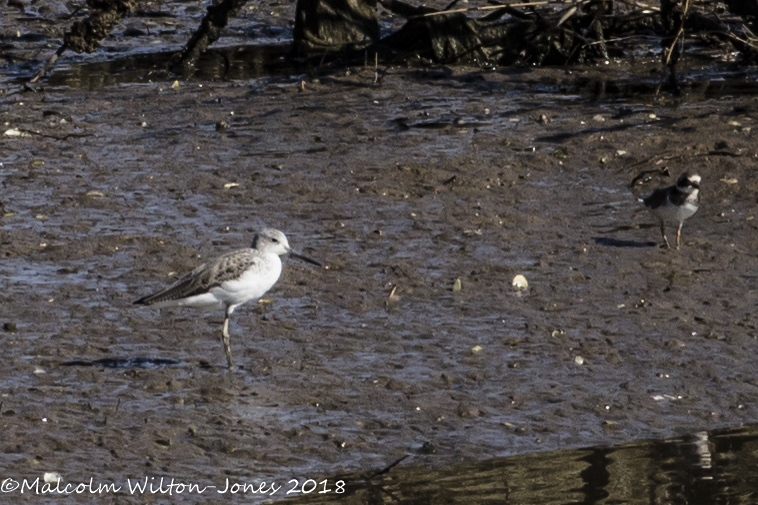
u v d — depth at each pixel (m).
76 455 9.89
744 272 14.13
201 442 10.19
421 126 21.00
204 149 19.73
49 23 29.84
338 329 12.67
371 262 14.65
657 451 10.20
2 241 15.34
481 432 10.49
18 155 19.38
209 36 25.77
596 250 14.96
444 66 25.50
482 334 12.51
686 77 24.55
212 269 11.37
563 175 18.16
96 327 12.64
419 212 16.53
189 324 12.83
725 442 10.36
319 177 18.16
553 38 25.86
